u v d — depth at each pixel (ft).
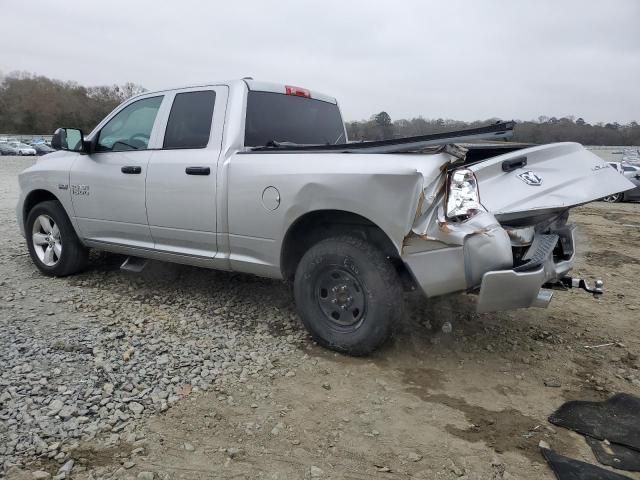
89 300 15.48
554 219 12.41
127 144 16.03
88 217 16.65
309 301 12.28
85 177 16.46
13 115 268.62
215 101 14.28
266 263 13.10
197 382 10.68
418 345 12.72
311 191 11.69
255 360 11.75
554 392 10.72
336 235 12.01
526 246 11.57
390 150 11.50
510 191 11.17
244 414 9.60
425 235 10.48
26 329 13.01
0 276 17.95
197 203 13.85
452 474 8.06
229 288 16.70
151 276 17.89
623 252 26.50
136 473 7.93
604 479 7.91
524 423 9.50
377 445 8.75
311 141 16.19
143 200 15.06
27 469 7.93
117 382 10.50
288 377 11.01
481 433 9.15
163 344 12.41
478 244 10.28
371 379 11.00
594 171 12.48
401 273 11.62
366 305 11.46
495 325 14.23
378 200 10.78
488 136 10.73
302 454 8.48
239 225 13.19
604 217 42.86
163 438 8.81
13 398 9.71
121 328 13.30
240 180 12.99
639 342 13.55
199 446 8.64
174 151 14.60
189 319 14.12
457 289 10.61
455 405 10.08
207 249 14.17
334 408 9.86
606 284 19.48
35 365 11.04
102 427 9.02
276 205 12.39
